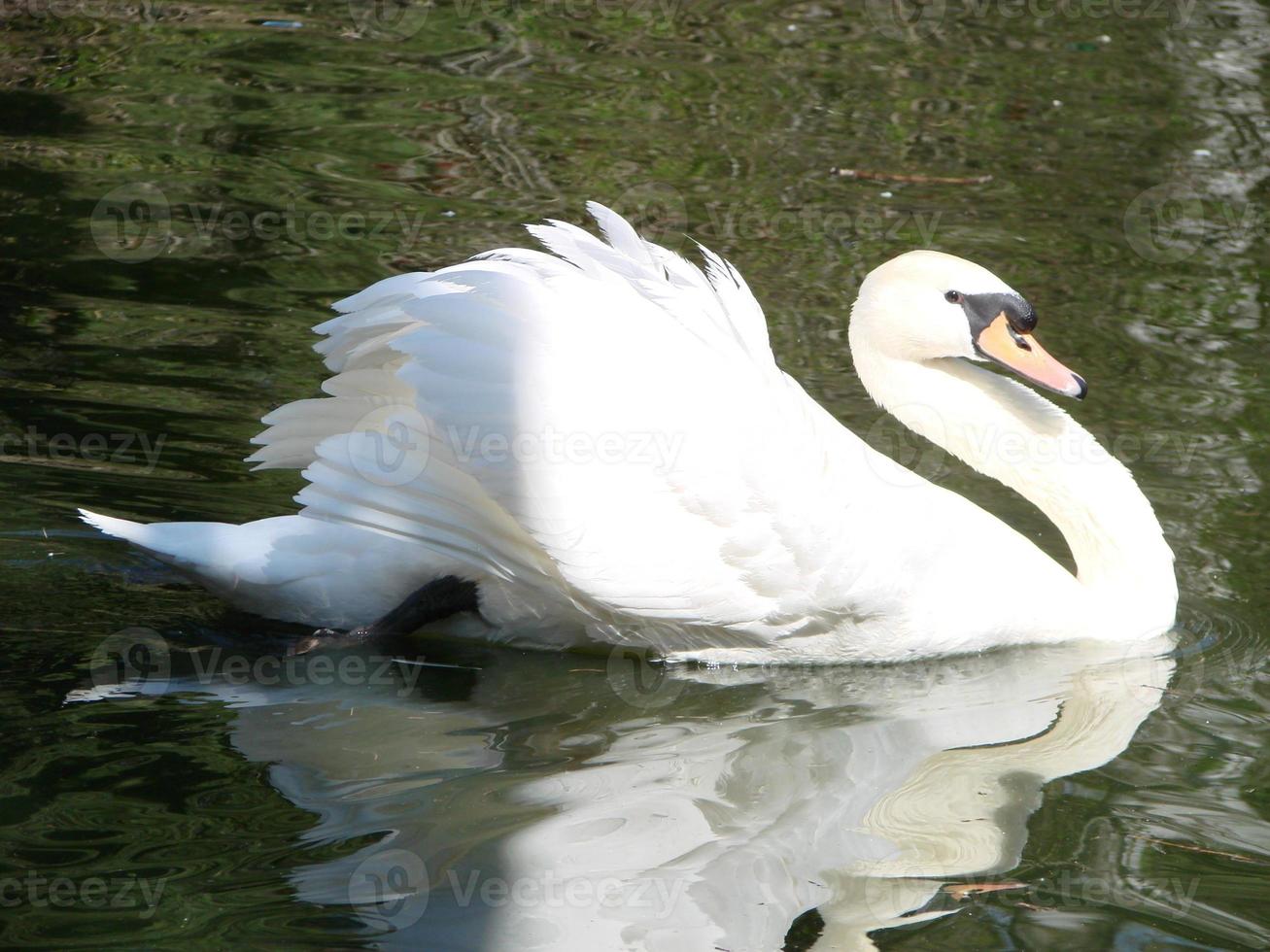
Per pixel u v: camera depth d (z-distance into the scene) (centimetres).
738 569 729
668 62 1703
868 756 659
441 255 1202
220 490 860
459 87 1595
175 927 501
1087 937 523
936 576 757
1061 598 786
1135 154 1500
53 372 987
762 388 739
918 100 1622
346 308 723
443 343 705
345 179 1352
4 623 726
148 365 1005
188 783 596
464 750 644
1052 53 1767
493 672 736
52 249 1174
